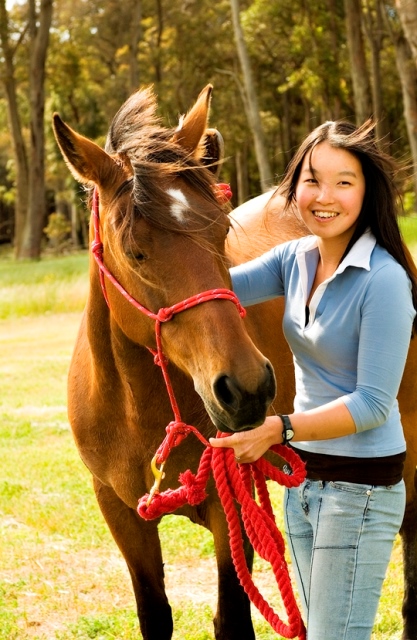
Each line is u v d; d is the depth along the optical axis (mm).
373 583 2348
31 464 6672
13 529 5250
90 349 2898
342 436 2258
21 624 3975
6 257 50062
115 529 3119
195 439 2816
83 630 3844
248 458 2256
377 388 2232
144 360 2699
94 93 42594
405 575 3686
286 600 2305
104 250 2549
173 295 2238
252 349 2141
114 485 2992
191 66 40469
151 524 3090
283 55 37344
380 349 2236
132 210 2281
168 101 38562
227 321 2168
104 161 2473
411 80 22109
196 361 2217
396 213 2377
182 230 2242
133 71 39969
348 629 2320
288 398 3416
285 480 2283
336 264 2406
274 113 43250
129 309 2441
